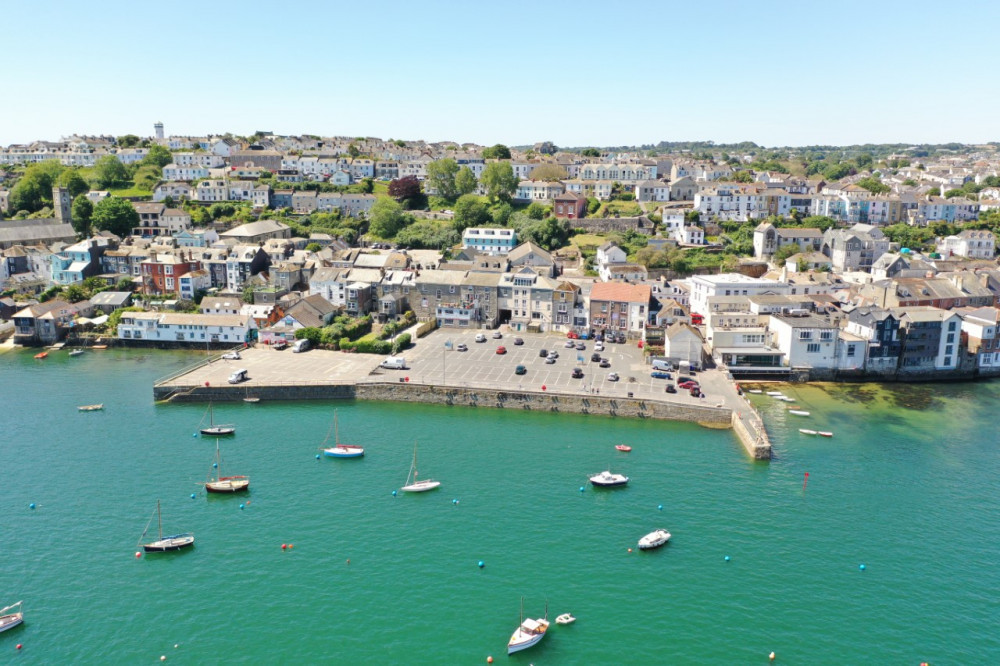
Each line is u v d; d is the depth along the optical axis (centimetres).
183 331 18012
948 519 9694
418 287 19675
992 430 12825
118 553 8788
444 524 9438
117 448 11744
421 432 12475
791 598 8044
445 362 15725
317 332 17275
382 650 7219
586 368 15338
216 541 9044
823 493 10344
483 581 8288
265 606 7856
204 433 12319
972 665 7100
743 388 15025
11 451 11600
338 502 9994
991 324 15862
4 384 15062
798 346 15550
